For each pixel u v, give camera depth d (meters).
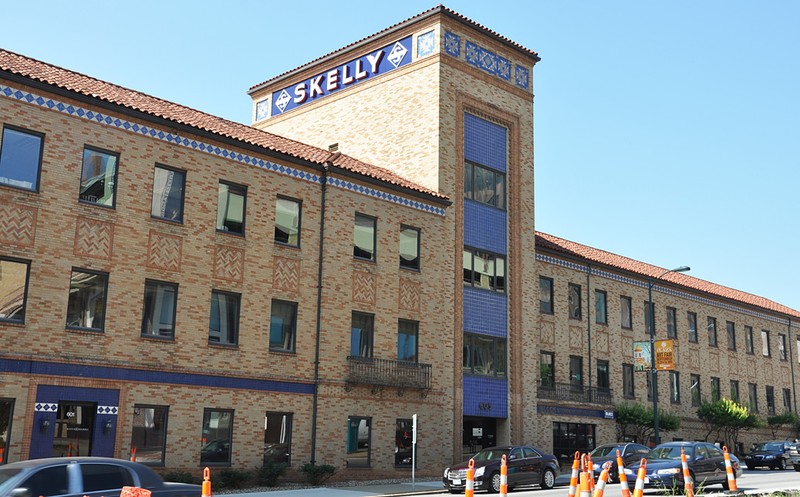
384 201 31.19
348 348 29.05
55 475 11.52
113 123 24.25
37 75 23.28
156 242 24.70
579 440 39.25
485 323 34.50
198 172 26.02
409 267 31.78
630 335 44.78
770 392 55.94
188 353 24.91
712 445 27.05
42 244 22.39
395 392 30.31
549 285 40.62
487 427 34.75
